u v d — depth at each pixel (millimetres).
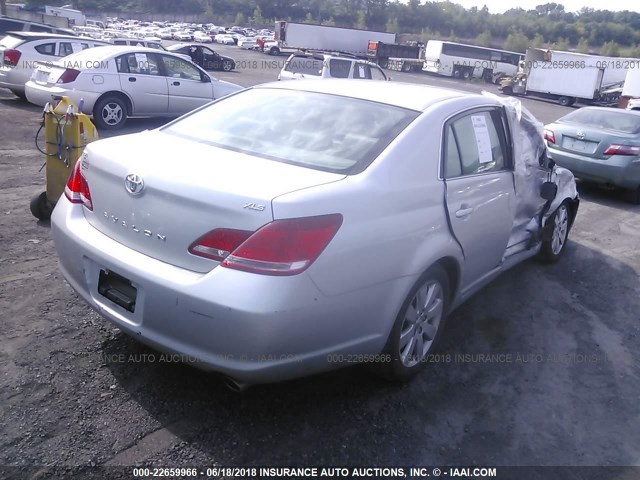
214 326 2598
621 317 4918
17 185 7027
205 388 3266
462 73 50906
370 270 2898
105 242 3029
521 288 5316
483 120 4094
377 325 3043
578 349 4270
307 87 3984
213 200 2674
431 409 3332
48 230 5535
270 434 2965
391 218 3016
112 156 3143
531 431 3242
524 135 5047
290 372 2762
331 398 3312
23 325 3734
